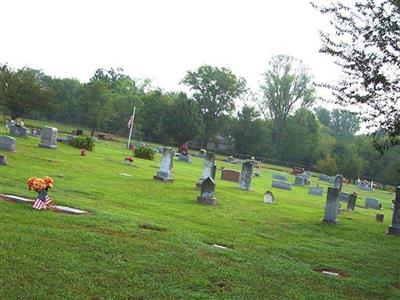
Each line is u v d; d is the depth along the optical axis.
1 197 12.22
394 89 13.16
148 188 21.06
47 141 32.06
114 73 115.12
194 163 51.28
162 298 7.01
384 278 10.91
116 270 7.83
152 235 10.80
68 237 9.16
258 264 10.06
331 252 13.09
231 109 98.62
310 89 94.44
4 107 57.16
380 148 13.85
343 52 13.65
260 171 62.97
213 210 17.56
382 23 13.03
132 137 82.75
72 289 6.68
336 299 8.55
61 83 90.69
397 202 18.81
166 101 85.88
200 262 9.23
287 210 21.45
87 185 18.12
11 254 7.54
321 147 97.00
